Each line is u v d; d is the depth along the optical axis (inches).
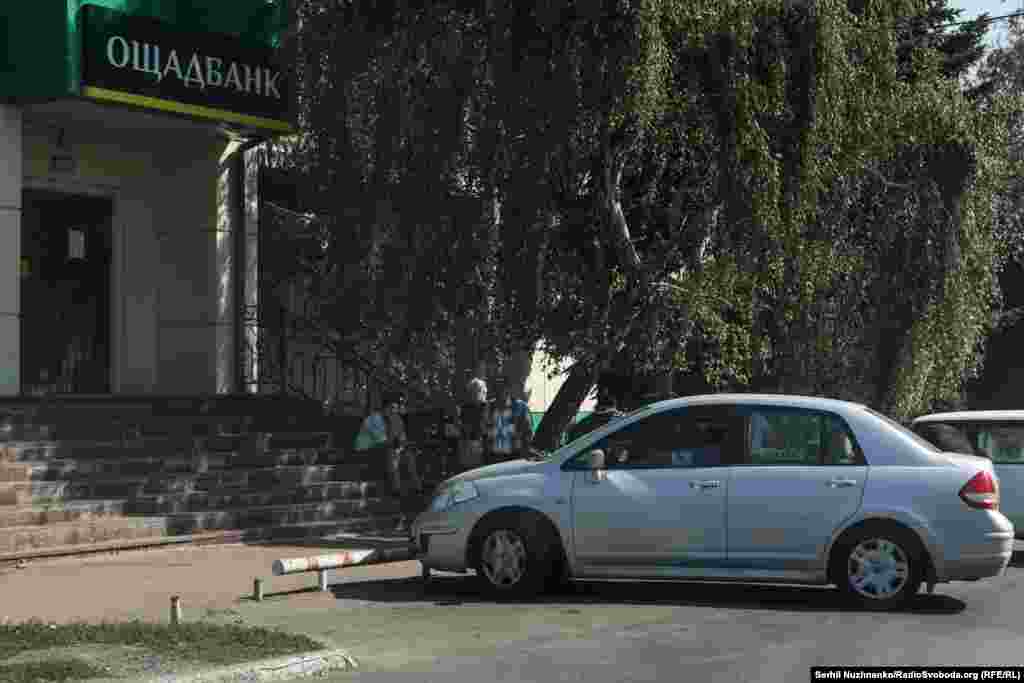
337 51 632.4
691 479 446.9
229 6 730.2
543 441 705.6
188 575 508.1
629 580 500.4
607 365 741.3
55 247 755.4
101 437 652.1
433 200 628.7
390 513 684.1
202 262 791.1
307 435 732.7
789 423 448.1
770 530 437.7
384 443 696.4
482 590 462.6
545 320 689.6
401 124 621.9
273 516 629.3
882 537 431.8
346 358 797.9
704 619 419.2
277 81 728.3
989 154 731.4
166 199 802.2
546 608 441.7
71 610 428.5
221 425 709.3
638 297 671.8
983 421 591.8
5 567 516.7
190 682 317.7
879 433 442.0
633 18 570.6
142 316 794.2
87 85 645.3
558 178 647.1
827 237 690.8
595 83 583.2
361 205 637.9
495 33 599.8
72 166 748.6
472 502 463.8
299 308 812.6
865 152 656.4
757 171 597.9
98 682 311.6
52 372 751.1
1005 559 432.1
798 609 438.0
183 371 793.6
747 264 629.9
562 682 329.7
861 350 750.5
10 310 672.4
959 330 741.3
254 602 450.9
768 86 605.9
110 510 583.2
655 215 723.4
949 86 711.1
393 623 413.4
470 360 724.7
